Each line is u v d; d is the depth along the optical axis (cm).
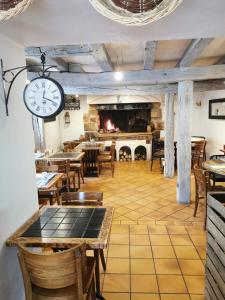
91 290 193
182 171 426
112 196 482
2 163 171
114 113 891
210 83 569
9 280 179
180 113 413
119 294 221
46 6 131
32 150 222
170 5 106
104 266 250
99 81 421
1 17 117
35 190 226
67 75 422
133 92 595
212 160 423
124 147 826
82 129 845
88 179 609
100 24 157
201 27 165
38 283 152
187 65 392
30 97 191
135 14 109
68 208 229
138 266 258
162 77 404
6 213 175
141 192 503
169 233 322
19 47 200
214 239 186
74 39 186
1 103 171
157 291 223
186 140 417
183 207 420
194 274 244
